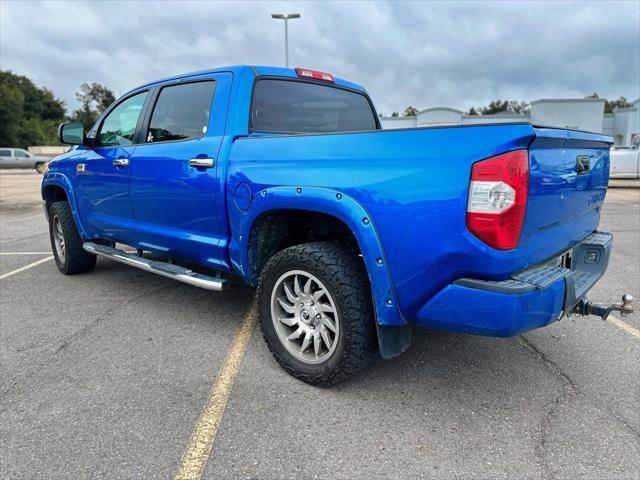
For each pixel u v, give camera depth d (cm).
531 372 303
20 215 1092
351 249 279
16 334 364
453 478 210
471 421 251
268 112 344
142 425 247
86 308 422
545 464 218
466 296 220
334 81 412
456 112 3266
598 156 305
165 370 306
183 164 338
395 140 233
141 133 398
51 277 524
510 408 263
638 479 208
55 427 246
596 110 3064
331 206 251
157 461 220
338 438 237
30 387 285
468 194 212
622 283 491
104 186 427
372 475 212
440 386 286
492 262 212
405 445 231
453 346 341
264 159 287
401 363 315
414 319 242
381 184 234
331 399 271
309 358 286
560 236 265
